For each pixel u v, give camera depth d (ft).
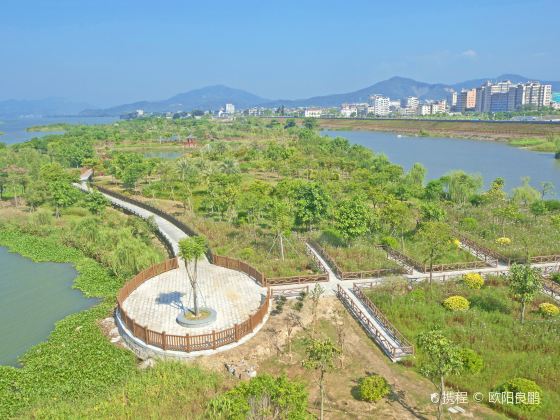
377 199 176.76
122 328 90.68
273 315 95.55
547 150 445.78
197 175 249.55
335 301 102.83
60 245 155.02
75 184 259.80
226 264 122.52
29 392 74.69
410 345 82.58
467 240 143.95
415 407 68.08
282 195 190.08
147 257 125.18
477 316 93.40
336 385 73.82
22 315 105.50
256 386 60.34
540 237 145.38
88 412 66.39
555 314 94.48
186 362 79.41
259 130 630.74
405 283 108.99
